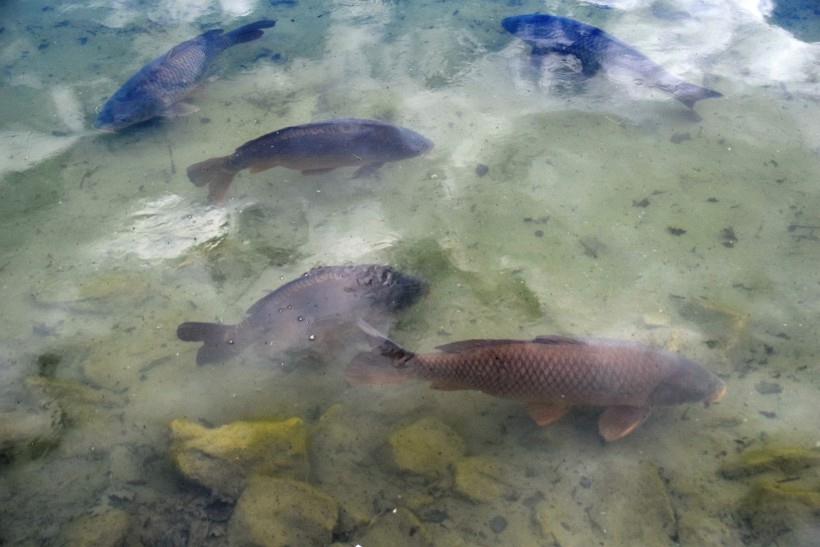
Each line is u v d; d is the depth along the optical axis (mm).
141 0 2537
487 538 1328
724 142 1923
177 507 1375
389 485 1387
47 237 1767
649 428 1439
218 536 1342
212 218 1795
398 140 1820
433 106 2045
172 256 1718
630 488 1368
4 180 1893
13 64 2256
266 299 1511
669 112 2006
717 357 1513
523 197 1812
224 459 1381
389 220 1772
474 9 2404
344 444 1436
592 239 1725
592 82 2098
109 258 1719
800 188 1810
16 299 1651
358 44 2281
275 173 1896
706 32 2248
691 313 1580
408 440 1411
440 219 1771
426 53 2227
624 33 2252
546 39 2184
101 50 2309
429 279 1649
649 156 1897
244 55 2256
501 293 1626
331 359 1527
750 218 1753
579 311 1596
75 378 1531
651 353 1374
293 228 1765
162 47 2311
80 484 1402
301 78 2166
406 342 1542
